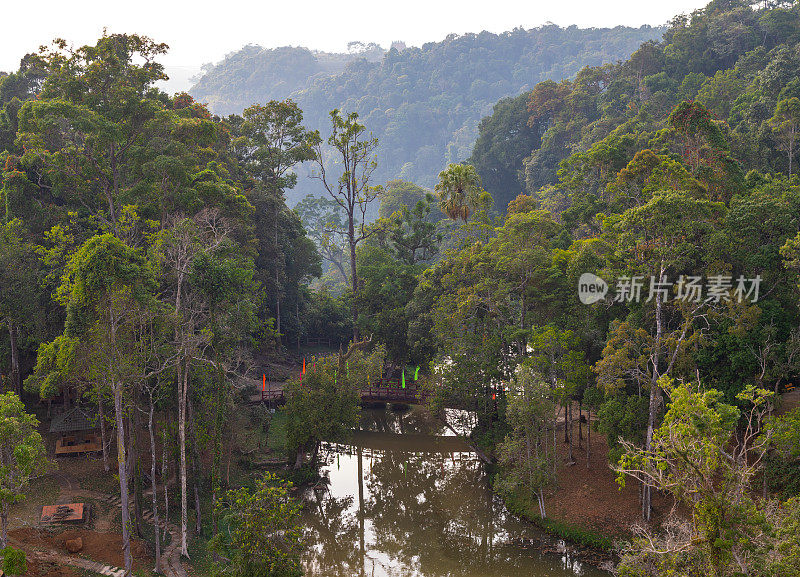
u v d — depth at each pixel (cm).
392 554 3794
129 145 4734
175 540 3456
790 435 2691
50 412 4650
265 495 2616
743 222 3669
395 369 6856
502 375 4653
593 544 3625
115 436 4278
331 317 8431
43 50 4656
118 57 4788
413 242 7175
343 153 7088
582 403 4266
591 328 4384
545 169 11144
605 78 12012
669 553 2145
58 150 4594
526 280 4809
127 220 3966
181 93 7406
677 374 3669
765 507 2117
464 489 4603
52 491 3731
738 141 6731
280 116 7938
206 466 4422
